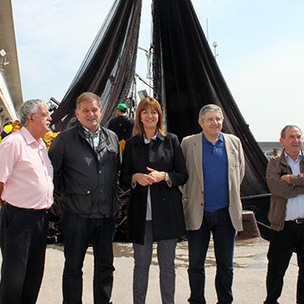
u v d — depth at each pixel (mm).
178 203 2936
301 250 2957
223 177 2990
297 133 2955
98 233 2887
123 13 5711
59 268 4172
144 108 2920
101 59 5801
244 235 5496
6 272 2492
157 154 2918
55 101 6930
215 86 5797
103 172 2830
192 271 2986
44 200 2623
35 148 2646
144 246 2869
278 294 3045
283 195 2908
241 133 5844
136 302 2848
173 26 5852
